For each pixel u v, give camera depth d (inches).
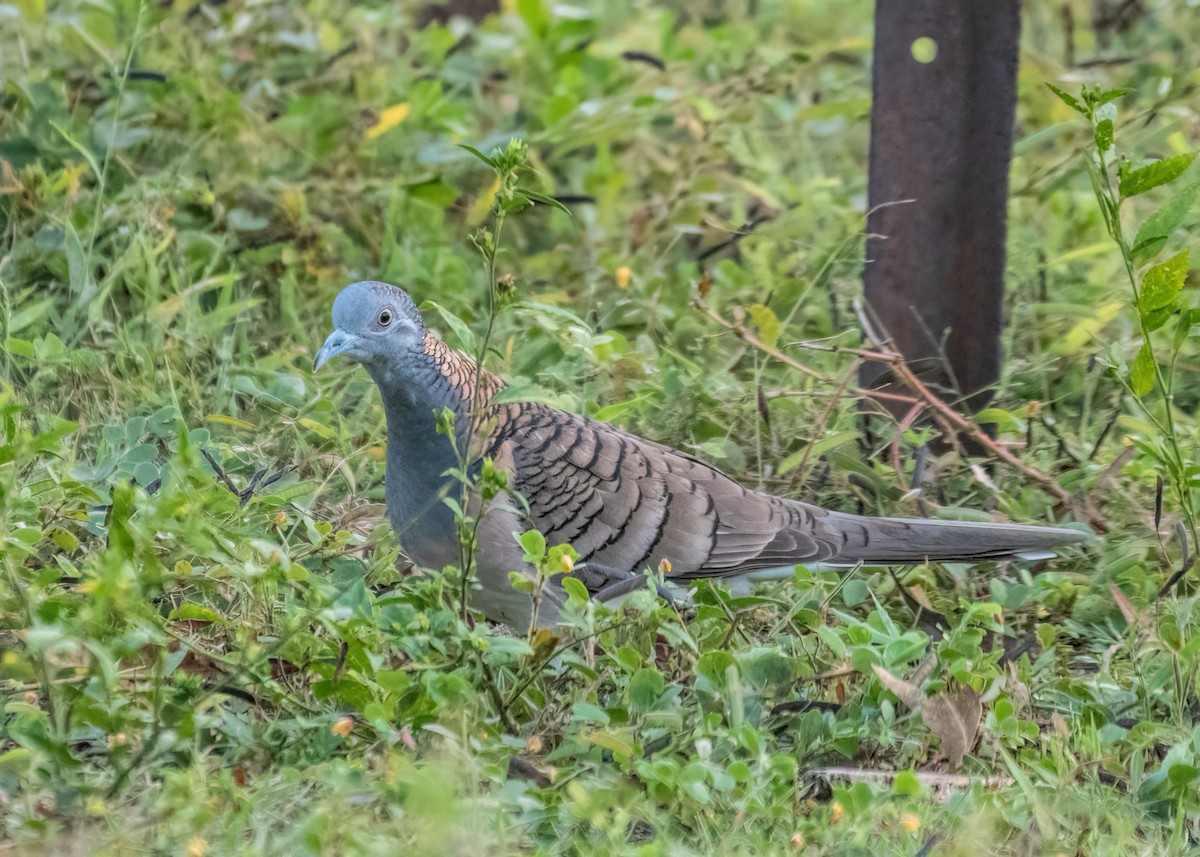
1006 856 283.3
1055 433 448.8
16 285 494.9
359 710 299.6
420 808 257.6
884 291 437.7
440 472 351.6
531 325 485.1
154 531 297.0
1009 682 334.3
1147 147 602.2
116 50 595.5
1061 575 388.2
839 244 502.0
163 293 492.7
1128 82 649.0
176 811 261.7
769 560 376.2
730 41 727.1
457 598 337.4
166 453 413.7
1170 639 331.0
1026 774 304.7
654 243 556.7
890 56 422.9
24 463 369.4
